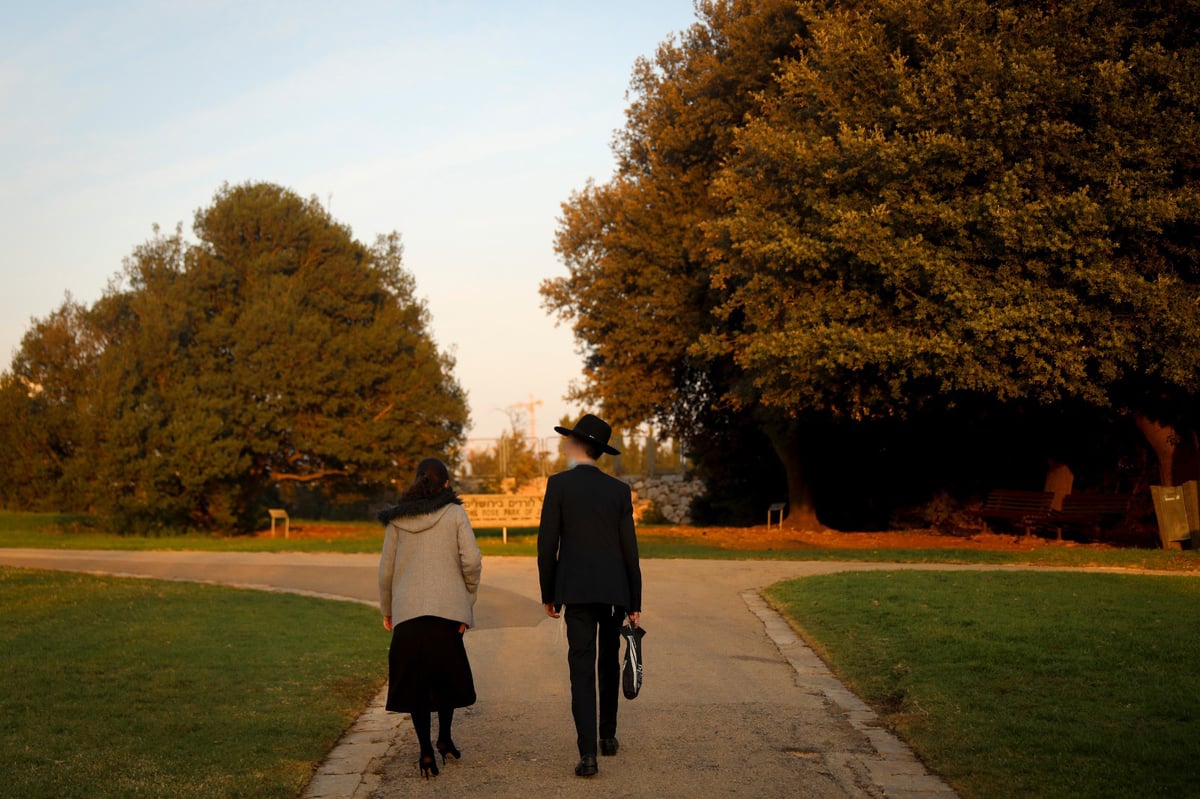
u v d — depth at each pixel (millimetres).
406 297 34156
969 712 6887
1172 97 15859
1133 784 5348
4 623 10969
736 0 26016
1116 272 15695
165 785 5488
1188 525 18344
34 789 5355
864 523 31422
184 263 30250
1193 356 15742
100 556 20203
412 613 5922
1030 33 17281
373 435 30156
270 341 28750
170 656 9164
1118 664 8023
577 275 28359
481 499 23562
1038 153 16547
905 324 18203
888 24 19375
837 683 8266
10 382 30297
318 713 7285
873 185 18312
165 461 26562
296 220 31062
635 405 27531
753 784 5656
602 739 6254
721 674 8609
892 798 5395
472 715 7348
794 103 20703
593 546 6094
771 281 19031
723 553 19453
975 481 28531
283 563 18594
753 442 33062
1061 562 16750
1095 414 21875
